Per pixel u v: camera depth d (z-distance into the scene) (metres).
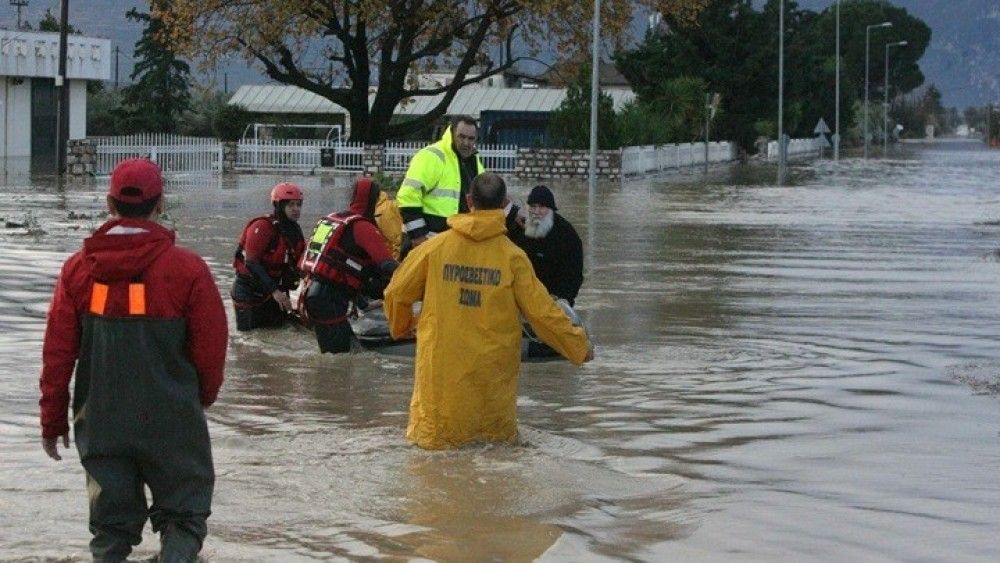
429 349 9.02
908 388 11.48
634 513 7.68
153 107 78.25
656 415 10.27
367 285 13.67
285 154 58.62
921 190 51.22
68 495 7.81
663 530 7.36
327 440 9.29
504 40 58.62
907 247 26.28
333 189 45.00
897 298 18.02
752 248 25.59
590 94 57.22
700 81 76.88
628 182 55.41
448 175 13.18
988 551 7.04
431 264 9.03
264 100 79.44
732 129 87.88
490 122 70.25
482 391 9.02
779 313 16.34
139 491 6.43
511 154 58.25
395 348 13.06
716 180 58.25
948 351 13.55
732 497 8.02
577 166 56.28
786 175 65.00
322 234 12.95
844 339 14.29
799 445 9.34
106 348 6.24
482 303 8.96
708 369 12.34
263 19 54.06
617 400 10.86
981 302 17.66
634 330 14.78
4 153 61.28
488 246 8.99
